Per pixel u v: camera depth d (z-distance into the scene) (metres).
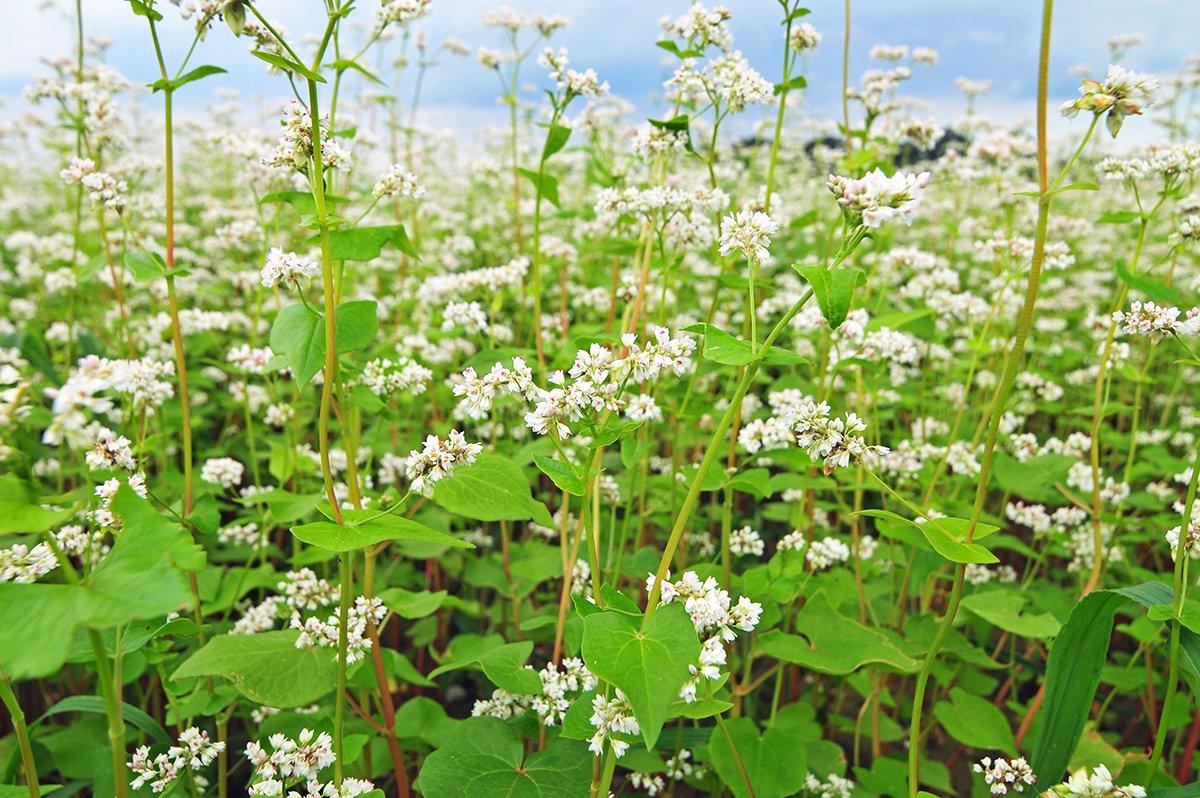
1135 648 0.58
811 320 0.49
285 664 0.36
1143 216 0.45
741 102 0.47
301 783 0.40
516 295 0.72
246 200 1.29
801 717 0.46
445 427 0.67
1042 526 0.53
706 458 0.30
